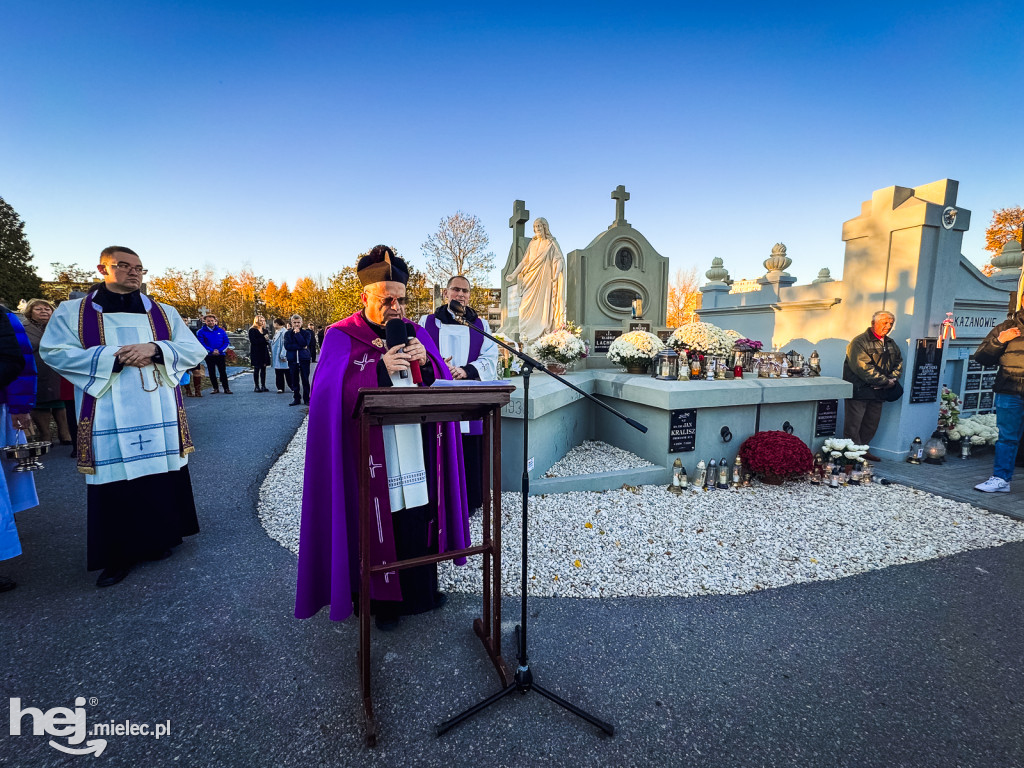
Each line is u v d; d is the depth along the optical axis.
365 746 1.77
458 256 28.53
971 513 4.23
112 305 2.94
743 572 3.17
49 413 6.02
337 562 2.06
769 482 4.93
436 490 2.36
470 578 3.04
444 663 2.23
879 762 1.73
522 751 1.76
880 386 5.61
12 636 2.40
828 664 2.27
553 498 4.44
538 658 2.29
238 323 35.28
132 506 2.96
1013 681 2.16
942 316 5.89
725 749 1.78
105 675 2.13
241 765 1.69
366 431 1.69
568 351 6.29
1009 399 4.62
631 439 5.58
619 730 1.86
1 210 23.45
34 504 3.12
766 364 5.86
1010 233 20.52
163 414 3.05
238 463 5.59
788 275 8.62
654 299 9.53
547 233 8.84
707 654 2.33
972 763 1.73
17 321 3.03
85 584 2.91
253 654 2.29
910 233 5.70
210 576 3.03
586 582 3.01
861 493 4.75
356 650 2.32
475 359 3.92
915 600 2.85
